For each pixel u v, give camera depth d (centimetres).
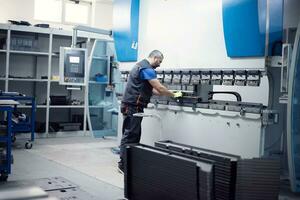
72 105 670
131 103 412
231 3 349
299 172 340
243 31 342
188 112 394
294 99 328
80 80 594
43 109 696
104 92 696
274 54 331
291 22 361
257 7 330
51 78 653
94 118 701
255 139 327
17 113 569
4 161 364
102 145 593
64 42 713
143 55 475
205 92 390
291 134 330
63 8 720
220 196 227
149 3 464
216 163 229
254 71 339
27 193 126
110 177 393
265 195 229
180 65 416
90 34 673
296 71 322
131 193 265
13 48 625
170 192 226
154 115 421
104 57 669
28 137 639
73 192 332
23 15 676
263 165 228
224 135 354
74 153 520
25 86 687
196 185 205
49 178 377
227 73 363
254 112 325
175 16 423
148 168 245
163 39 441
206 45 384
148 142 449
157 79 421
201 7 389
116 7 522
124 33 504
